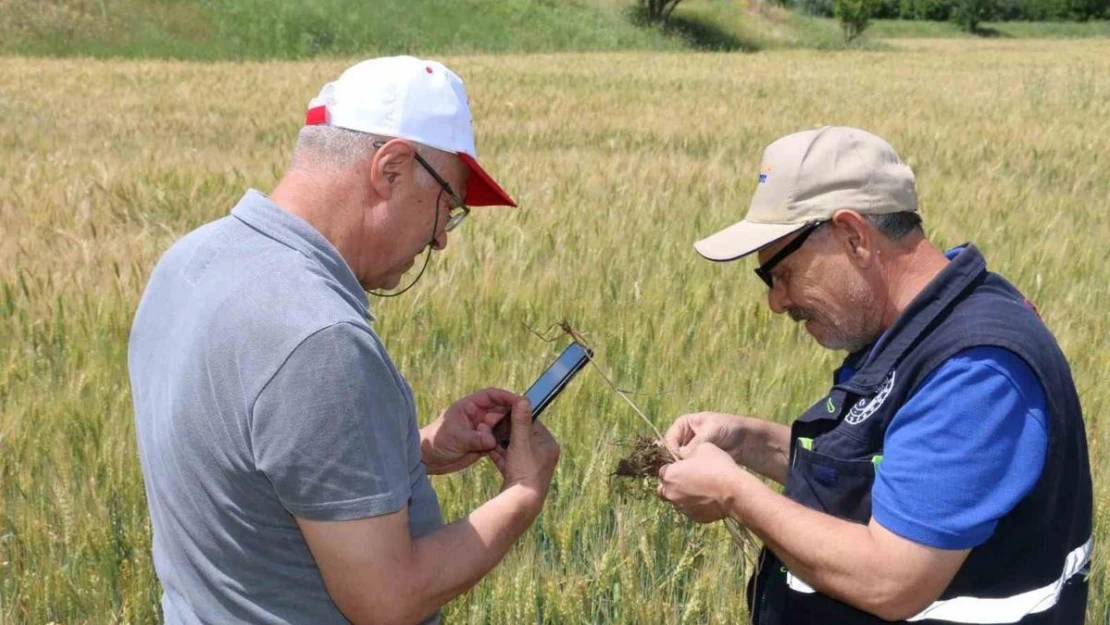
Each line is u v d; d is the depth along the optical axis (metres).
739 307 5.13
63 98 19.75
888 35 72.69
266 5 35.81
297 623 1.86
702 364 4.39
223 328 1.74
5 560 3.16
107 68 26.31
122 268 5.97
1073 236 7.32
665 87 25.23
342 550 1.74
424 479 2.00
